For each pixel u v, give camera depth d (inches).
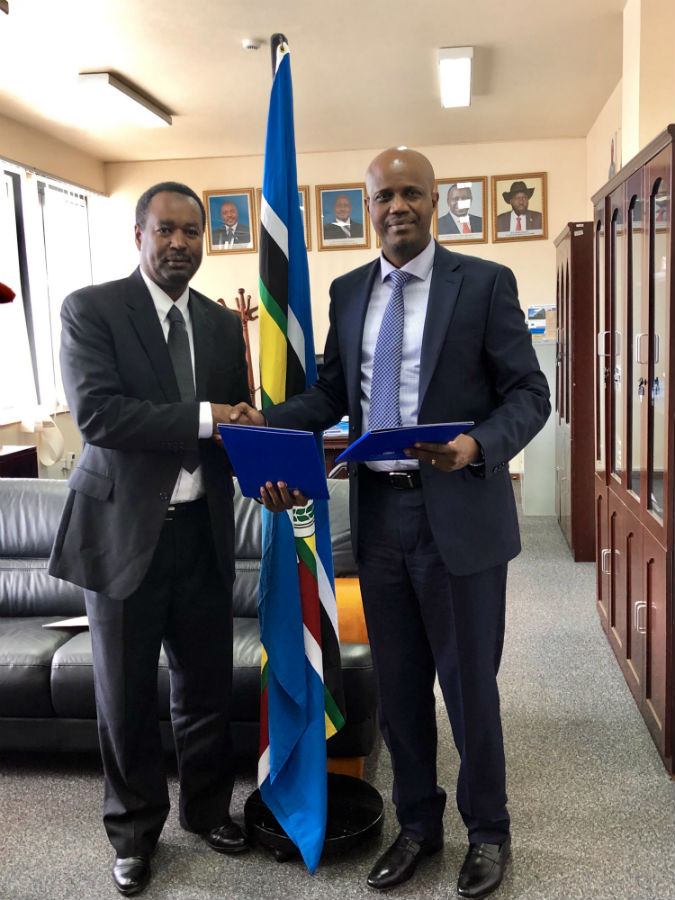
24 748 101.0
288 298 85.6
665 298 93.8
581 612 160.2
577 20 179.6
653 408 102.9
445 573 74.5
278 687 84.5
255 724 96.9
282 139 85.0
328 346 84.5
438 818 81.0
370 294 78.1
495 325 73.5
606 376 138.9
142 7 166.2
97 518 77.7
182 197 77.2
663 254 95.1
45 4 163.3
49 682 98.5
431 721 80.7
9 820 91.4
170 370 78.9
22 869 82.0
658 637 102.1
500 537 75.0
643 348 106.7
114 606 77.1
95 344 76.2
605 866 80.2
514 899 75.4
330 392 84.1
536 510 250.8
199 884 79.0
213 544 82.0
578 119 266.8
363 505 78.0
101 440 73.9
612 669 131.4
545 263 299.6
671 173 89.4
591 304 192.7
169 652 84.6
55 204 277.3
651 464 104.6
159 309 80.0
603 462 144.3
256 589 114.1
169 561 79.7
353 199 302.7
